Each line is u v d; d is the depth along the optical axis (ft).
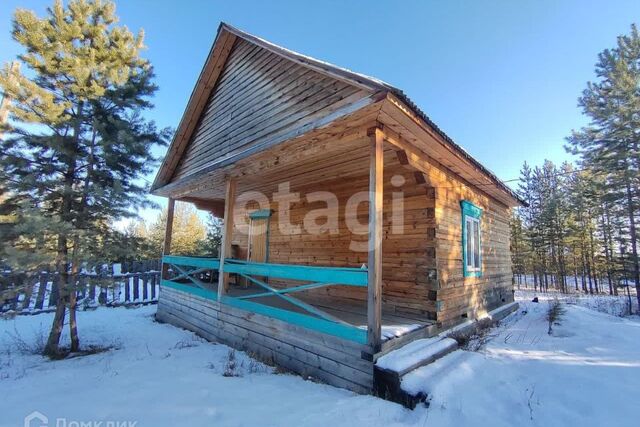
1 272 16.90
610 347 13.74
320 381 11.76
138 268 32.14
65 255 15.98
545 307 29.63
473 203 21.13
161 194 26.32
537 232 69.26
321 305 17.54
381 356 10.43
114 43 19.86
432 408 8.35
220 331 18.16
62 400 9.71
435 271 15.35
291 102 14.61
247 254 28.25
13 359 15.37
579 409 8.27
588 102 43.70
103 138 17.75
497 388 9.52
